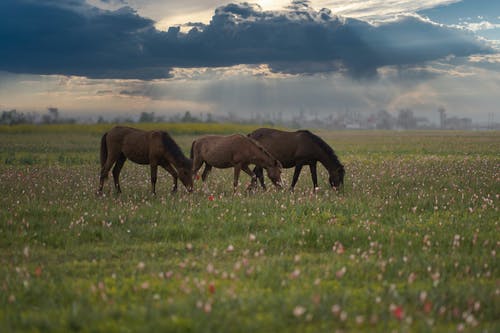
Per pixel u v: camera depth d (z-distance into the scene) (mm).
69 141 51031
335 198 13586
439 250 8734
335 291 6359
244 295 5973
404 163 25469
